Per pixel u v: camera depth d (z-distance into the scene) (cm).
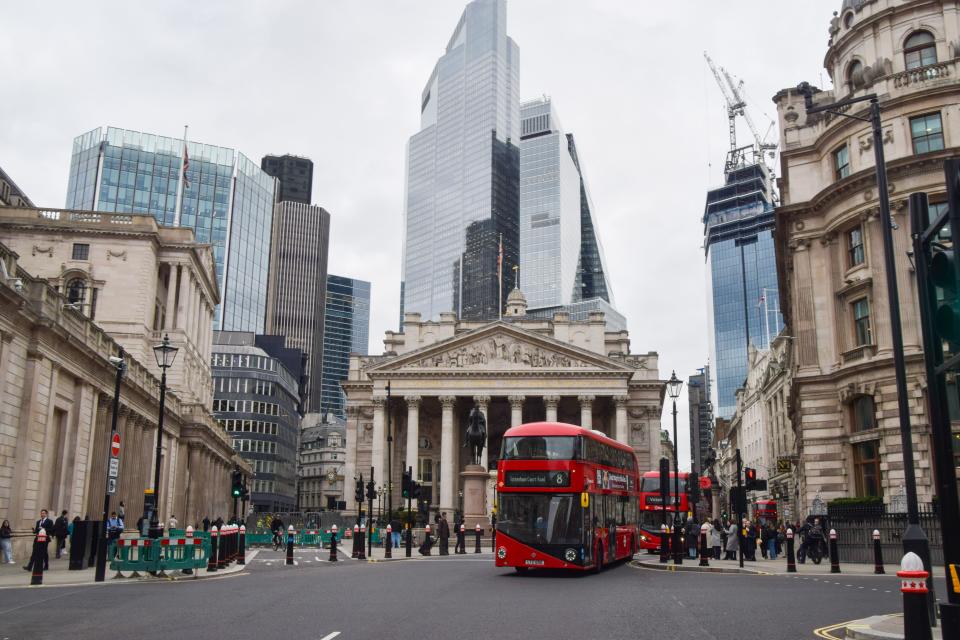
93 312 7306
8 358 3666
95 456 4922
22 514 3769
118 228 7462
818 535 4053
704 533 3731
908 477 1811
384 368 10262
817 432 4772
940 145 4406
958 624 1144
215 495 9444
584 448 3306
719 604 2094
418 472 9981
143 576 2862
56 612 1842
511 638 1460
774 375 10000
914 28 4759
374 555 5075
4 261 3822
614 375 10044
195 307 8494
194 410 7738
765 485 3694
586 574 3353
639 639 1466
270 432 15800
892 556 3881
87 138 17962
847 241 4819
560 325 11112
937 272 1177
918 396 4216
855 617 1816
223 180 19225
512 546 3178
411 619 1733
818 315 4891
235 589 2466
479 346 10281
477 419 5653
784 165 5247
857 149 4694
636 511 4769
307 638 1439
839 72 5166
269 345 18750
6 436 3672
